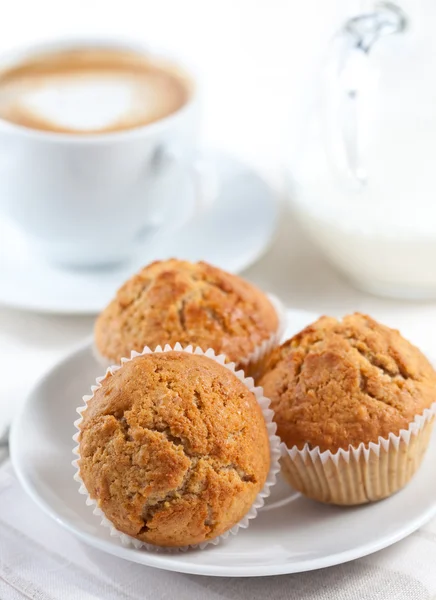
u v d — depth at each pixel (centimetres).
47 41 84
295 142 81
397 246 74
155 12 114
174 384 60
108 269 82
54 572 62
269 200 85
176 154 79
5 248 83
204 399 60
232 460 60
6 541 63
